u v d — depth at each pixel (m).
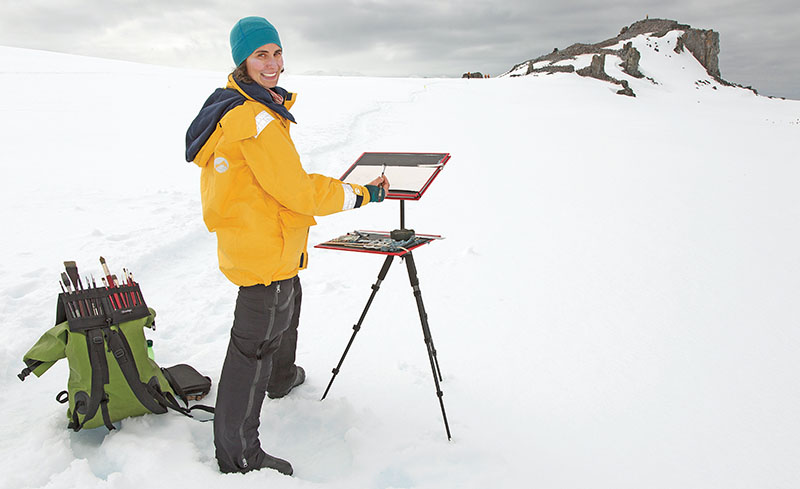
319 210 2.03
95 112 14.48
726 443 2.51
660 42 81.44
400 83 32.06
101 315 2.28
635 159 11.36
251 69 1.96
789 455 2.42
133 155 9.71
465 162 10.75
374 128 14.96
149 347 2.69
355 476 2.19
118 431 2.32
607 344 3.53
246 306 2.06
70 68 25.12
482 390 2.94
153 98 18.08
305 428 2.57
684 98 52.28
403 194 2.31
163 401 2.44
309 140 11.87
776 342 3.56
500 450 2.42
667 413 2.75
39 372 2.27
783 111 44.44
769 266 5.05
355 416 2.61
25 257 4.59
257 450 2.14
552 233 6.16
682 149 13.09
